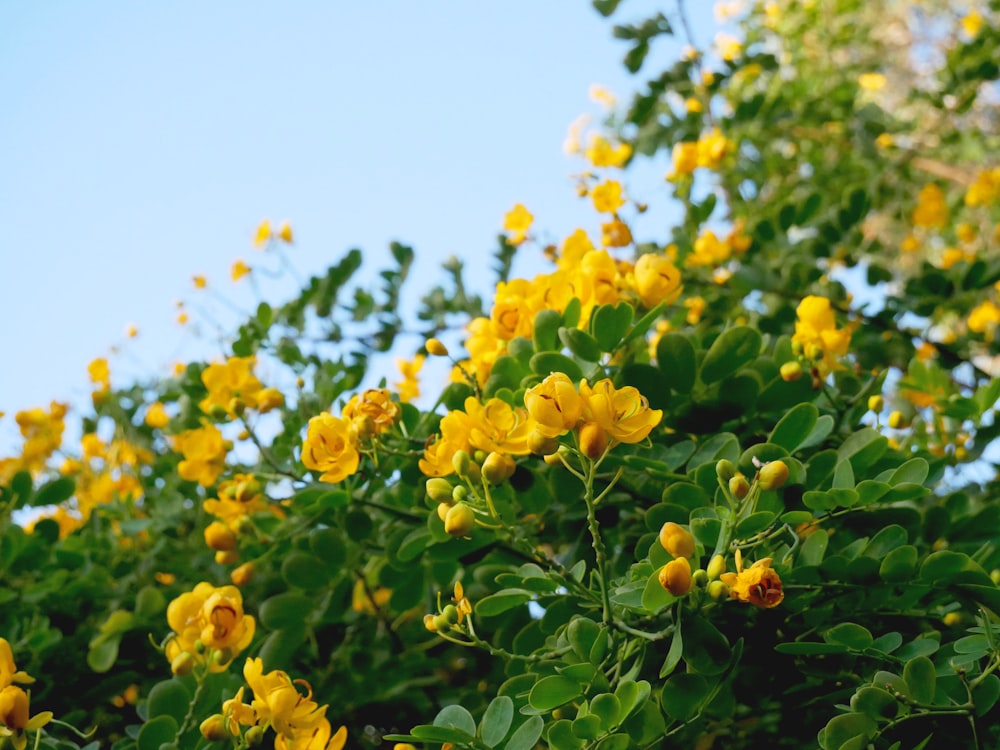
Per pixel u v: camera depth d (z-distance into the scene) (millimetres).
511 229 1120
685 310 1085
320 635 1054
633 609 815
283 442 1057
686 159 1197
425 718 1044
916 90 1529
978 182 1473
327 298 1203
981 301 1248
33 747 870
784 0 1805
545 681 807
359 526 959
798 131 1534
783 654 854
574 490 915
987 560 905
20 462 1247
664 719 838
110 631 1033
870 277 1236
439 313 1216
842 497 833
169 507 1147
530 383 893
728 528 814
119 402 1286
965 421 1013
